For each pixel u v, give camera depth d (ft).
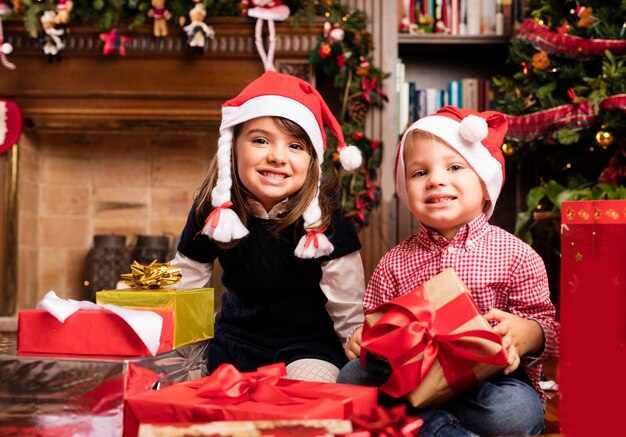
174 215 10.25
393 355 3.45
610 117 6.64
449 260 4.24
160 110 8.95
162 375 3.73
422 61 10.07
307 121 4.66
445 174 4.22
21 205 9.45
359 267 4.97
